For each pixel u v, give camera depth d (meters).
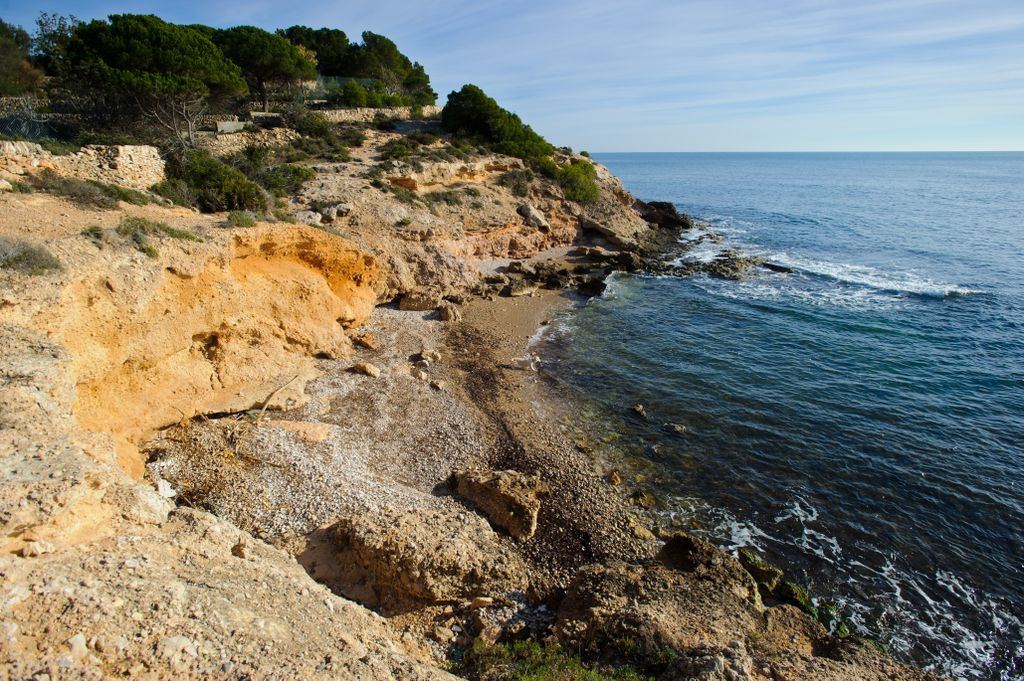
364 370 26.05
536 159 59.72
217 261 22.19
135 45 36.59
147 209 24.00
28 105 35.78
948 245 58.94
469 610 13.55
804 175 196.75
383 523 15.27
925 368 29.03
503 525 17.27
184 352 20.66
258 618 9.41
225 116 49.03
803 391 26.80
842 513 18.66
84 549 9.46
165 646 7.88
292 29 74.56
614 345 32.53
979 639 14.27
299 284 26.42
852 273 47.81
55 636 7.26
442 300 37.16
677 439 22.81
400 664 9.75
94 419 16.94
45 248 16.59
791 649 12.52
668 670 10.70
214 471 17.55
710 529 17.97
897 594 15.58
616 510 18.53
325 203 37.25
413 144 54.50
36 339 13.83
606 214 60.72
